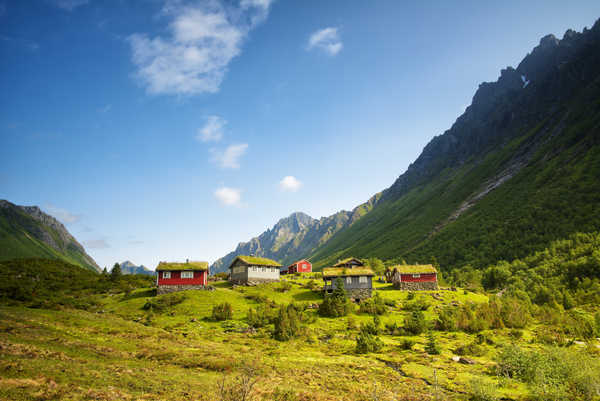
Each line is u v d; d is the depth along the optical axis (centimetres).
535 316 8169
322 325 6606
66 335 3822
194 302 7425
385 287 10919
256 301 7900
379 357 4609
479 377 3816
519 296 12281
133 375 2808
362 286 9294
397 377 3738
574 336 6122
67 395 2153
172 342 4416
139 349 3778
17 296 6612
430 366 4228
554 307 9750
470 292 10562
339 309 7456
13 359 2616
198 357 3716
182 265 8894
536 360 3762
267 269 10256
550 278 14975
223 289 8931
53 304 6306
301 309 7206
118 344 3841
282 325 5497
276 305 7650
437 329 6706
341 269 9756
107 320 5309
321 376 3544
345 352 4872
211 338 5053
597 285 12531
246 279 9756
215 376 3122
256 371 3438
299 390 2989
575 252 16375
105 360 3141
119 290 9138
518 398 3197
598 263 13850
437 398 3023
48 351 3014
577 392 3244
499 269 16838
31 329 3762
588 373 3353
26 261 11694
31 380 2280
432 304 8638
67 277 10619
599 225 18725
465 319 6688
